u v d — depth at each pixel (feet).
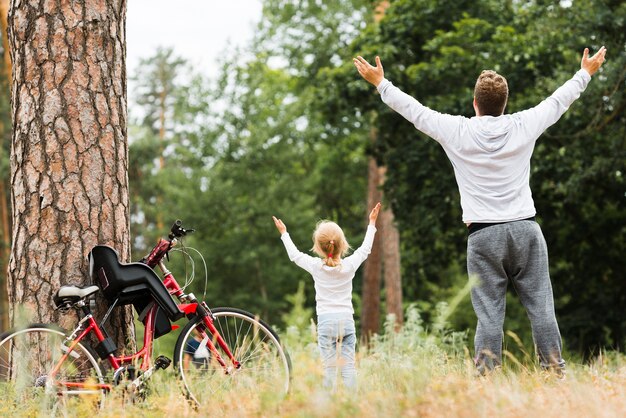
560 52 57.41
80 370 18.78
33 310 19.99
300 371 14.73
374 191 90.22
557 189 61.52
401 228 68.54
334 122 66.13
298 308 13.94
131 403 17.16
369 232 20.30
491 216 17.80
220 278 105.29
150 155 147.54
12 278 20.49
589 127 54.80
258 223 105.40
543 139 58.85
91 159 20.52
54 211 20.22
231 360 18.83
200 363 18.78
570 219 68.85
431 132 18.33
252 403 15.23
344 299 19.71
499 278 18.10
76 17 20.75
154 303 19.16
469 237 18.25
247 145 107.55
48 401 17.06
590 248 70.64
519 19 60.08
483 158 17.89
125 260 20.83
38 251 20.16
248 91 109.09
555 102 18.24
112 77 21.09
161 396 17.38
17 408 17.30
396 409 12.48
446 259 73.36
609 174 57.62
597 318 69.92
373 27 66.59
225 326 19.13
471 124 18.11
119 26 21.47
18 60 20.90
